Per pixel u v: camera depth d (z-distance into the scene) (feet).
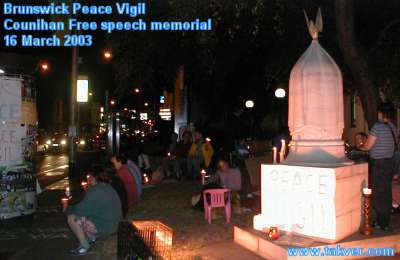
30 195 34.88
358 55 32.09
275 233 21.67
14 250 26.45
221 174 34.22
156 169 57.26
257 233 23.04
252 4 34.42
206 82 88.69
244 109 101.55
